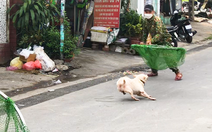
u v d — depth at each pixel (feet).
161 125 13.50
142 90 17.34
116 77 23.98
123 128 13.32
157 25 22.43
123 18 34.68
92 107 16.47
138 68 27.53
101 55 32.12
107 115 15.11
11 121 8.36
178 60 21.09
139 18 33.42
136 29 32.86
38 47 26.00
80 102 17.47
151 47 21.30
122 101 17.51
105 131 13.07
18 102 17.52
